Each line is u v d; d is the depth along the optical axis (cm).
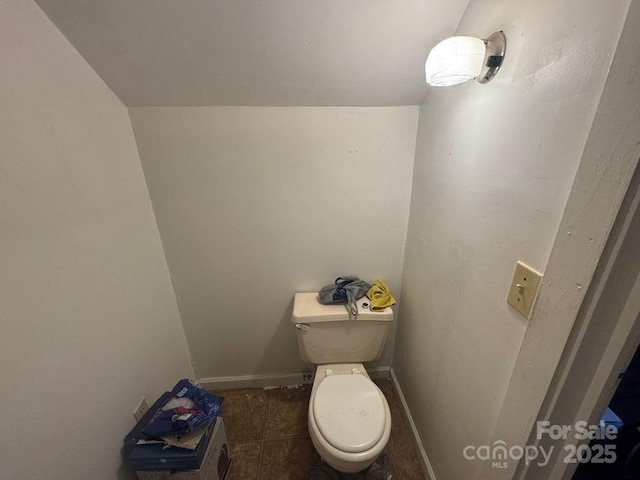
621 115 41
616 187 42
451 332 98
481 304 80
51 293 75
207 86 108
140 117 116
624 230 43
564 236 51
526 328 62
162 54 94
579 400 55
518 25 62
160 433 95
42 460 69
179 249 138
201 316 152
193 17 83
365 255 146
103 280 95
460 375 93
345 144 126
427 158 114
